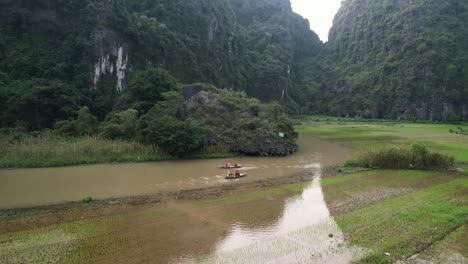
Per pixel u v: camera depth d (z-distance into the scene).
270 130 49.72
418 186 27.78
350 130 86.81
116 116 51.72
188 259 15.35
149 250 16.30
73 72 73.25
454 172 33.00
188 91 59.03
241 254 15.86
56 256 15.60
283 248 16.44
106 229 19.02
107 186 28.64
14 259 15.27
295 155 46.97
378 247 16.20
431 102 143.12
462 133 77.25
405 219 19.72
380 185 28.30
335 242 16.97
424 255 15.52
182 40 106.81
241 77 137.12
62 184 29.08
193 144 42.22
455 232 18.03
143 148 41.66
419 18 160.38
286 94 163.88
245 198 25.09
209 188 28.30
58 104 60.34
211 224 19.83
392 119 148.75
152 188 28.19
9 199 24.86
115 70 80.31
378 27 180.50
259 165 39.19
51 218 20.89
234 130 48.25
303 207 22.73
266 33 176.88
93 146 39.94
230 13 156.50
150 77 57.25
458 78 142.00
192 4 118.50
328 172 35.06
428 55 148.38
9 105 57.88
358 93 169.88
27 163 35.50
